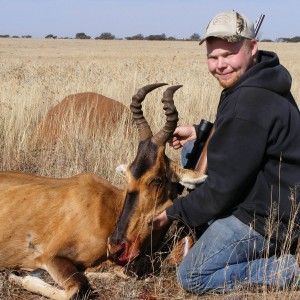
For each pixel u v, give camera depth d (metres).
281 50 28.72
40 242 2.73
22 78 7.51
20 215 2.76
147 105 5.41
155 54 23.78
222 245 2.56
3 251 2.77
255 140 2.46
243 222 2.55
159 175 2.58
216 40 2.59
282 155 2.52
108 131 4.44
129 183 2.57
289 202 2.54
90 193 2.74
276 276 2.57
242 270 2.59
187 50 29.91
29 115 4.94
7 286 2.64
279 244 2.61
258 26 3.02
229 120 2.49
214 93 6.01
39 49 29.19
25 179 2.90
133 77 7.20
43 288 2.59
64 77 7.71
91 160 3.99
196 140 2.93
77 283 2.52
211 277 2.59
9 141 4.23
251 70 2.54
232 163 2.47
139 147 2.61
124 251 2.55
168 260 2.83
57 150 4.09
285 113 2.50
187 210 2.56
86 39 59.69
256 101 2.48
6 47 31.55
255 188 2.54
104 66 11.30
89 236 2.68
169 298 2.58
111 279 2.69
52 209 2.74
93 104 4.66
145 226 2.59
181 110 5.29
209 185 2.51
